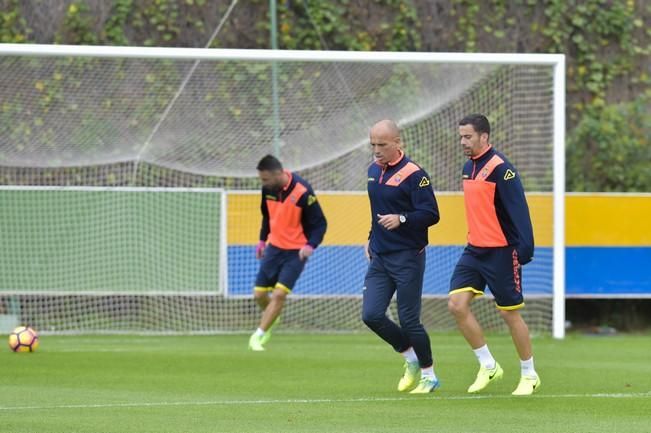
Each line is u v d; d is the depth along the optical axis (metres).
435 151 54.09
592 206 52.28
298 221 42.28
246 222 52.62
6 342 45.84
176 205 52.38
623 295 52.47
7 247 51.59
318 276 52.44
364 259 52.66
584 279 52.22
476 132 28.02
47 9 57.16
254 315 53.34
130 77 52.53
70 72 52.09
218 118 53.03
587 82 61.19
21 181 52.75
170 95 52.75
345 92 52.91
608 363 38.25
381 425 23.33
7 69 51.62
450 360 39.06
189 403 27.00
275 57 47.47
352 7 59.38
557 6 61.03
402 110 53.16
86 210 52.09
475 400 27.67
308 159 53.38
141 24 57.75
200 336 50.22
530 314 52.94
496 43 60.88
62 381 31.88
